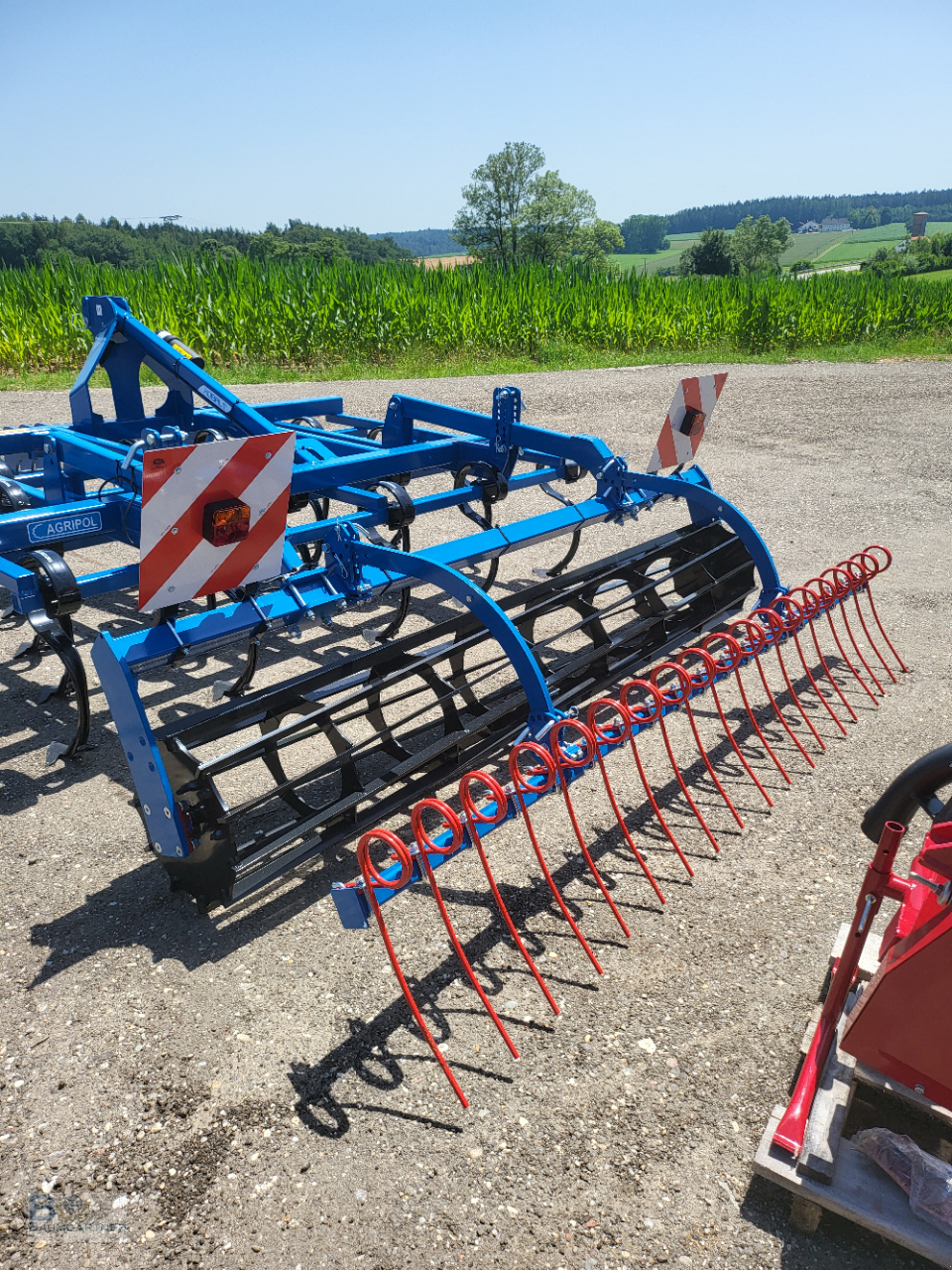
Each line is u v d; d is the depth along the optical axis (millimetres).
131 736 2893
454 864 3496
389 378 15758
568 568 6965
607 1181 2258
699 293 21656
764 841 3641
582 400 13609
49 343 15602
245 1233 2123
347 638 5668
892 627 5812
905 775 2625
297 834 3135
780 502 8586
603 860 3516
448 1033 2697
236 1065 2584
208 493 2906
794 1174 2127
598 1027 2719
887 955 2168
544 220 70375
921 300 22750
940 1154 2336
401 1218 2156
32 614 3793
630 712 3145
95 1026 2715
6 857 3516
